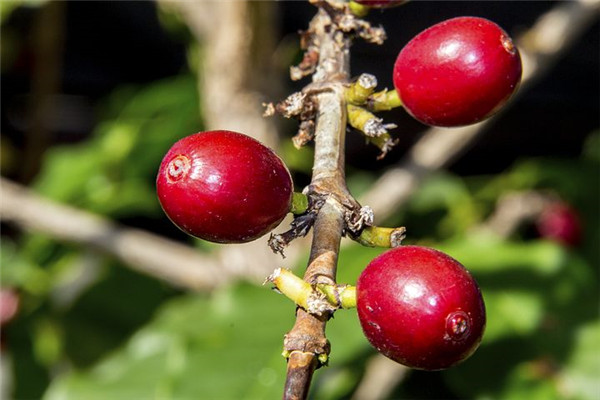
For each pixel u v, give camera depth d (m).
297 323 0.21
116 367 0.32
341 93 0.23
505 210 0.40
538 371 0.30
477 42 0.23
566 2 0.31
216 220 0.22
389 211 0.34
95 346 0.40
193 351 0.29
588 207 0.41
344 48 0.24
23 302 0.41
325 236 0.21
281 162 0.22
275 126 0.34
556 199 0.40
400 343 0.21
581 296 0.31
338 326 0.29
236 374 0.29
